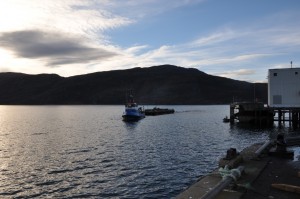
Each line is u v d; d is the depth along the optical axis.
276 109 65.38
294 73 65.81
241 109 74.12
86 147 44.53
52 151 41.56
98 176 27.33
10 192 23.41
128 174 27.62
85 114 157.88
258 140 49.06
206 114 143.12
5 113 177.38
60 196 22.28
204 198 9.73
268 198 10.68
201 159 33.41
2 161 35.03
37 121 108.75
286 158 16.77
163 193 22.08
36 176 27.95
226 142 47.12
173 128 72.75
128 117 102.69
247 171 13.74
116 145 45.94
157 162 32.31
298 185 12.05
